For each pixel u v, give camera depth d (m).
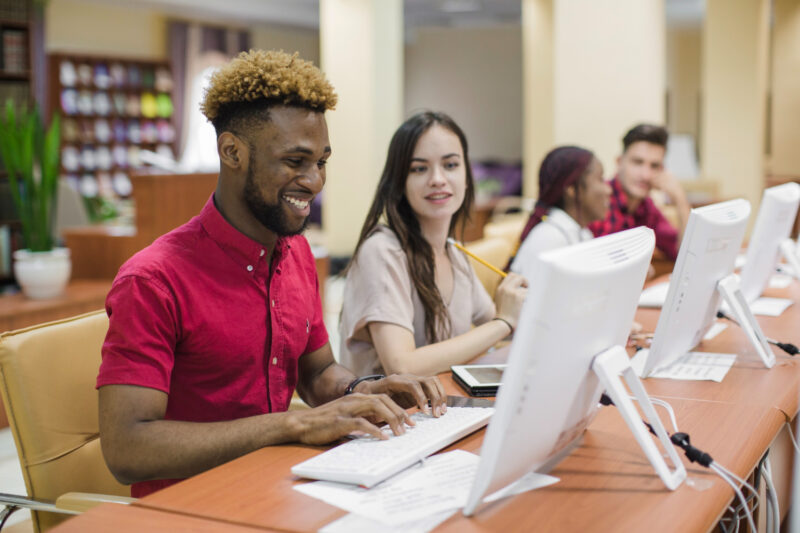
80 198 6.23
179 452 1.32
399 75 7.73
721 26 7.27
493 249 2.89
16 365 1.54
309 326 1.69
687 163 7.04
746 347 2.15
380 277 1.99
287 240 1.61
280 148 1.41
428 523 1.07
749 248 2.35
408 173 2.04
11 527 1.97
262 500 1.15
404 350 1.92
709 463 1.25
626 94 5.37
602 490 1.19
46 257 4.02
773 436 1.49
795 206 2.62
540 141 9.31
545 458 1.23
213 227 1.48
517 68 13.88
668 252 3.80
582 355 1.16
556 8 5.46
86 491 1.62
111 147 10.95
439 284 2.13
